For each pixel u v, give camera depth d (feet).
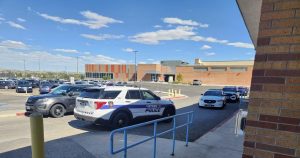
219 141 26.16
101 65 306.55
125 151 15.71
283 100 7.22
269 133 7.41
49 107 39.45
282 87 7.23
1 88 131.64
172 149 22.66
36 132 7.65
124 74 292.40
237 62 285.02
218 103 57.77
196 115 47.14
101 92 31.12
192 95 111.34
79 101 32.53
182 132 30.66
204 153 21.83
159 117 37.29
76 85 47.73
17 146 23.13
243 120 10.41
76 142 24.89
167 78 280.72
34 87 141.08
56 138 26.48
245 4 13.39
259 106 7.61
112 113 31.04
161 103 37.65
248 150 7.77
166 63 319.47
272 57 7.44
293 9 7.18
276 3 7.47
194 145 24.35
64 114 43.06
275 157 7.30
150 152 21.71
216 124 37.06
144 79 278.67
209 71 242.99
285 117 7.16
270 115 7.41
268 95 7.46
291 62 7.13
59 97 40.70
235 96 76.23
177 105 65.87
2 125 33.14
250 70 223.30
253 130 7.69
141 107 34.42
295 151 7.00
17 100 70.74
